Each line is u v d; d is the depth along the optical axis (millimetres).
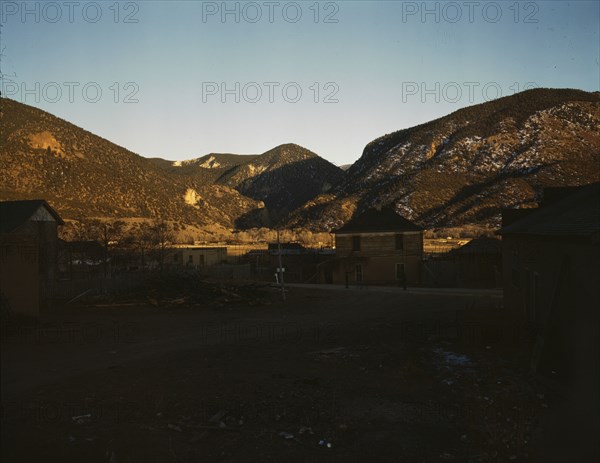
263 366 13086
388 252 47625
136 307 26203
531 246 16672
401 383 11547
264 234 120438
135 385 10797
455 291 33750
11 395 9773
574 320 12242
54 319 21062
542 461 7469
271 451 7641
